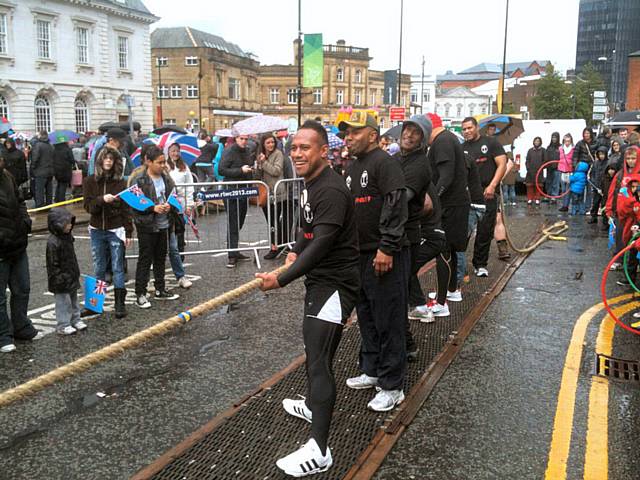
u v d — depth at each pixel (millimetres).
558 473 3238
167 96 65812
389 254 3701
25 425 3824
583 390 4293
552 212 14508
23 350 5125
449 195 5758
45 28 37406
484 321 5887
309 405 3568
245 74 71625
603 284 5402
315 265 3107
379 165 3801
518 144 18578
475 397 4180
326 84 75688
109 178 6113
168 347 5207
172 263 7172
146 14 45250
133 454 3473
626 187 6984
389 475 3232
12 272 5211
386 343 3910
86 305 6031
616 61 121625
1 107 35312
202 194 8039
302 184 9281
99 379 4531
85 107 41000
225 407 4059
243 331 5633
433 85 95438
